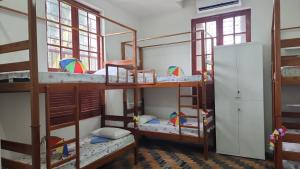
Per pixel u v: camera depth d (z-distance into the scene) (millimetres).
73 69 2779
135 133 3414
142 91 4961
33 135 1755
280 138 2057
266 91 3863
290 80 2213
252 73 3576
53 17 3186
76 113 2240
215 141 4035
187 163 3363
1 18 2383
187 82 3678
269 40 3826
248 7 3980
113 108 4160
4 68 1932
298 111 3641
